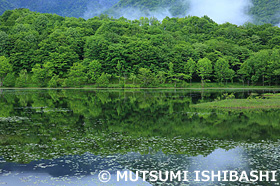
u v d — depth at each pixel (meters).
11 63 110.19
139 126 24.81
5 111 33.81
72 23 149.88
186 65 108.00
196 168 14.19
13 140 19.39
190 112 33.56
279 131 22.89
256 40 155.00
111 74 106.12
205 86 105.88
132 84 102.69
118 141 19.22
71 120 27.77
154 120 28.03
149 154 16.28
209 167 14.32
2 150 16.95
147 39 124.25
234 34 168.88
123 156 15.91
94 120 27.86
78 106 39.31
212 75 108.75
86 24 155.50
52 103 43.16
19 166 14.27
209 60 108.12
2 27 142.12
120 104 42.16
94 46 113.00
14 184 12.21
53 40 118.69
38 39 125.75
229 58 116.00
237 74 112.00
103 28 142.88
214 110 35.28
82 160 15.19
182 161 15.17
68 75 100.38
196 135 21.30
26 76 98.69
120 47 110.50
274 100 43.81
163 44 124.19
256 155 16.22
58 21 162.50
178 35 152.38
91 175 13.25
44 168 14.02
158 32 147.88
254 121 27.33
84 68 102.44
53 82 95.31
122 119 28.59
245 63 108.06
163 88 96.75
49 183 12.35
